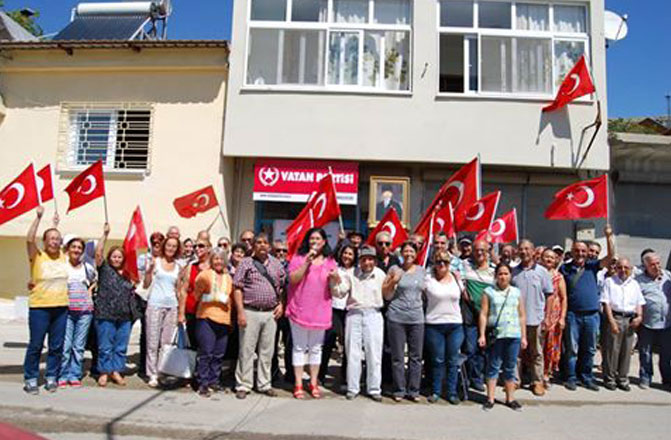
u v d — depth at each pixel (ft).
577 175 38.93
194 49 38.63
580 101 37.32
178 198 36.45
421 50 37.88
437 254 22.63
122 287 23.07
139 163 38.99
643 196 40.19
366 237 38.47
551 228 38.96
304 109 37.37
